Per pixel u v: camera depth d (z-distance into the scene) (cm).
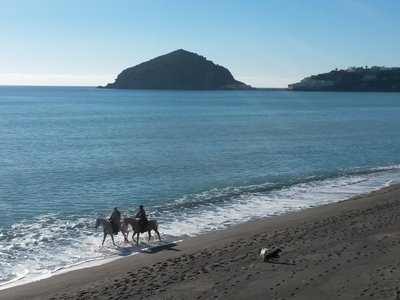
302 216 2578
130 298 1362
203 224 2570
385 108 16588
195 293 1355
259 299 1260
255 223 2497
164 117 12138
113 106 17262
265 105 18675
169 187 3625
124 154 5488
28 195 3338
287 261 1591
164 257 1902
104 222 2214
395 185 3591
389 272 1349
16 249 2123
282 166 4675
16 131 8362
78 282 1619
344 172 4356
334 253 1639
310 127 9325
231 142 6731
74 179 3938
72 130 8600
